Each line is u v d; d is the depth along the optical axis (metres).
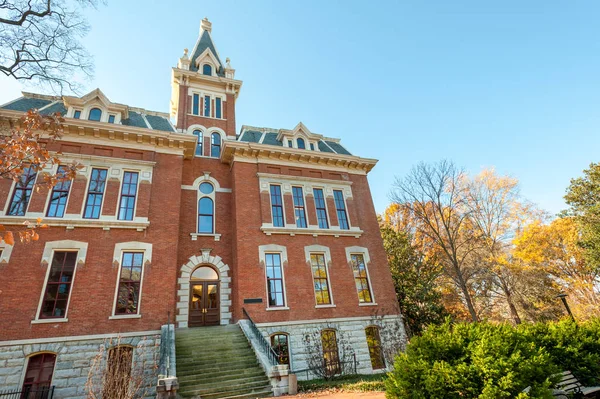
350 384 12.47
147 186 16.67
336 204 21.80
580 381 8.17
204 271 17.73
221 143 21.44
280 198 20.28
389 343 17.98
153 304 14.38
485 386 5.39
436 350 6.56
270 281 17.55
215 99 23.30
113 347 12.88
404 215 32.97
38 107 16.95
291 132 22.81
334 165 22.94
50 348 12.28
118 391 10.66
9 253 13.23
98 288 13.87
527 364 5.68
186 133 20.34
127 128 17.16
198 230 18.50
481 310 30.23
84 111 17.30
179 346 13.18
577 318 25.83
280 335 16.36
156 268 15.13
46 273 13.44
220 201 19.73
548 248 29.56
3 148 7.73
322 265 19.25
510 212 34.09
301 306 17.30
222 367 12.09
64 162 15.64
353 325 17.80
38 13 11.86
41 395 11.51
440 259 28.02
